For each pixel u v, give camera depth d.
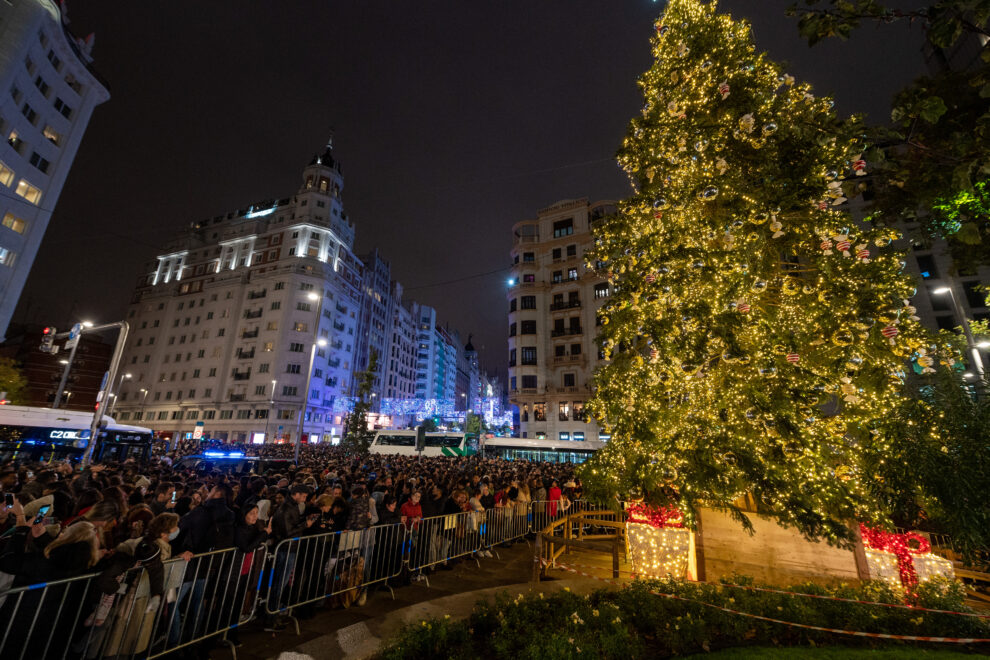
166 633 4.34
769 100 5.82
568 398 44.19
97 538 4.16
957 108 4.67
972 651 4.40
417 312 121.75
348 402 68.38
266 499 7.08
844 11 2.93
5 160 36.78
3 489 5.44
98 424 14.81
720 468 6.23
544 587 6.05
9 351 65.94
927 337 5.25
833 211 5.93
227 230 75.31
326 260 68.69
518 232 54.09
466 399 183.75
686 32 6.61
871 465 5.73
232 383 62.59
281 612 5.52
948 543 7.41
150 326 75.94
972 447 4.79
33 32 37.19
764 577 6.54
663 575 7.02
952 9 2.67
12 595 3.62
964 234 3.30
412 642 4.23
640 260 6.77
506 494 10.55
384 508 7.74
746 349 5.77
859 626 4.74
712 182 6.03
